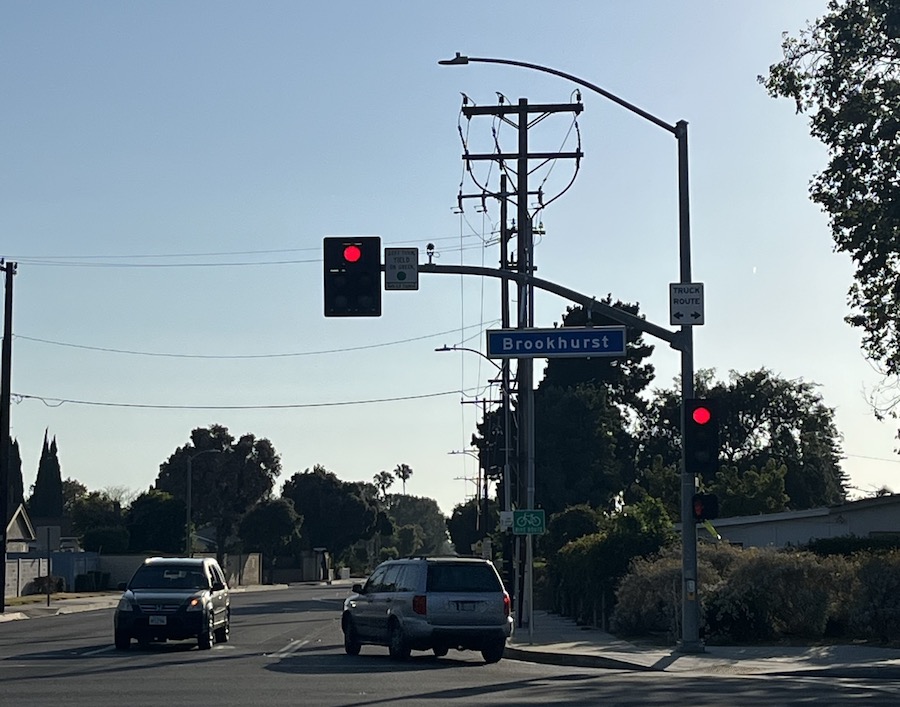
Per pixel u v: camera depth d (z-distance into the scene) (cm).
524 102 3781
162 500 9781
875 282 3266
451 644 2331
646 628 3108
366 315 2217
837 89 3203
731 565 3042
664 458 8588
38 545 5038
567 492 7356
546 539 5684
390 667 2183
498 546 6322
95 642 2844
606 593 3450
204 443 11050
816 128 3212
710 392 8662
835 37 3216
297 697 1633
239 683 1836
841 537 3528
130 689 1739
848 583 2869
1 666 2147
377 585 2492
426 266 2347
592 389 7644
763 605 2800
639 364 8588
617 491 7556
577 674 2067
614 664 2298
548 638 3052
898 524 3956
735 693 1698
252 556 10650
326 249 2223
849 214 3147
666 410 8731
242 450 11006
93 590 7575
